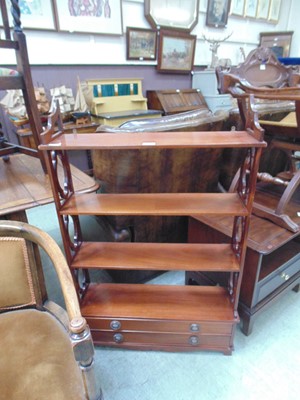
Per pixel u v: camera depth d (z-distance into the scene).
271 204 1.34
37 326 0.84
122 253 1.16
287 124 1.20
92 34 2.76
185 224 1.68
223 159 1.77
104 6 2.72
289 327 1.36
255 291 1.19
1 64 2.33
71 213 0.98
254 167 0.88
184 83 3.69
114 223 1.45
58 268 0.73
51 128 0.89
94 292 1.29
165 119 1.43
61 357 0.74
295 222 1.22
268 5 4.11
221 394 1.08
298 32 4.27
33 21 2.41
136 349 1.25
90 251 1.17
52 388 0.66
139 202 1.03
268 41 4.23
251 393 1.08
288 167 1.83
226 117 1.58
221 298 1.25
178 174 1.46
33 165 1.29
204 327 1.16
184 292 1.29
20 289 0.89
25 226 0.84
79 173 1.25
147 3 2.94
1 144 1.33
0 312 0.91
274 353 1.23
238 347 1.26
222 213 0.95
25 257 0.87
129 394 1.08
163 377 1.14
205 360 1.21
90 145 0.84
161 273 1.71
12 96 2.17
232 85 1.08
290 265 1.34
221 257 1.13
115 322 1.18
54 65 2.64
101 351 1.26
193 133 0.98
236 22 3.90
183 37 3.36
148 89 3.39
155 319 1.15
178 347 1.22
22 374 0.70
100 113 2.83
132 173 1.33
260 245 1.11
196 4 3.30
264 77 1.18
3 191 1.02
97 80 2.77
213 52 3.59
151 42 3.17
